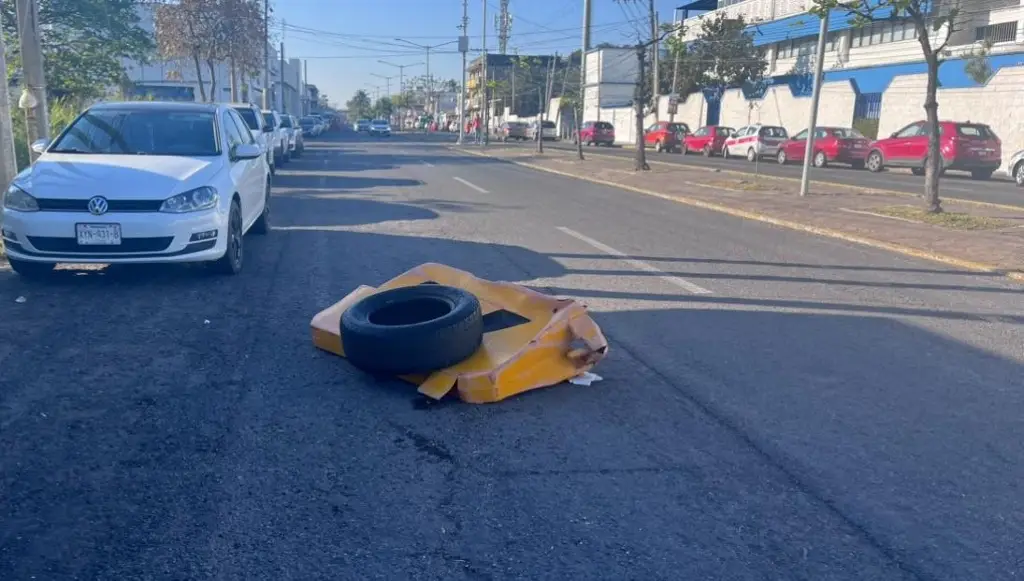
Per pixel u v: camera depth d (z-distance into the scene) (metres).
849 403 5.39
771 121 45.41
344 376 5.72
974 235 12.25
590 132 52.19
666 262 10.20
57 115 19.28
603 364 6.10
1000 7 32.78
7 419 4.89
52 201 7.77
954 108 32.72
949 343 6.84
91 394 5.30
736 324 7.28
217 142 9.21
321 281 8.66
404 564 3.49
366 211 14.66
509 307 6.07
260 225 11.54
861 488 4.22
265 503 3.98
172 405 5.15
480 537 3.71
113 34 25.95
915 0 13.68
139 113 9.43
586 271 9.53
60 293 7.88
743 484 4.25
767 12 47.34
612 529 3.79
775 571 3.48
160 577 3.37
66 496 4.01
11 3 21.67
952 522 3.90
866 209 15.48
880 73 37.19
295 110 87.88
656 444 4.71
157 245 7.89
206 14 31.59
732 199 17.25
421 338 5.22
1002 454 4.65
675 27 30.39
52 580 3.34
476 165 29.00
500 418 5.05
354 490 4.12
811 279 9.33
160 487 4.11
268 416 5.01
